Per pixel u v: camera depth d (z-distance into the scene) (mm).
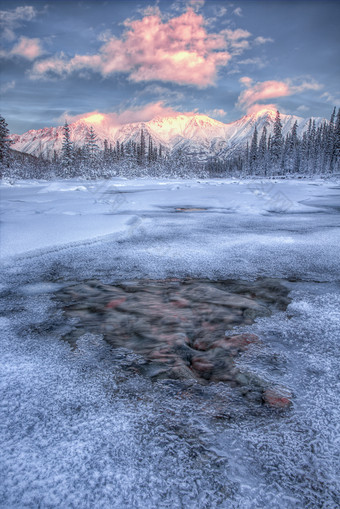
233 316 2586
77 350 2020
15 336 2207
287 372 1777
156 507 974
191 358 1938
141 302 2900
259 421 1375
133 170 50969
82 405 1472
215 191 17188
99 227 6184
